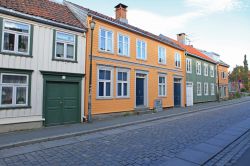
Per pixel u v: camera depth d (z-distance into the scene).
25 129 11.02
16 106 10.79
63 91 12.88
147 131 10.96
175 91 24.12
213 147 8.21
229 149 8.20
